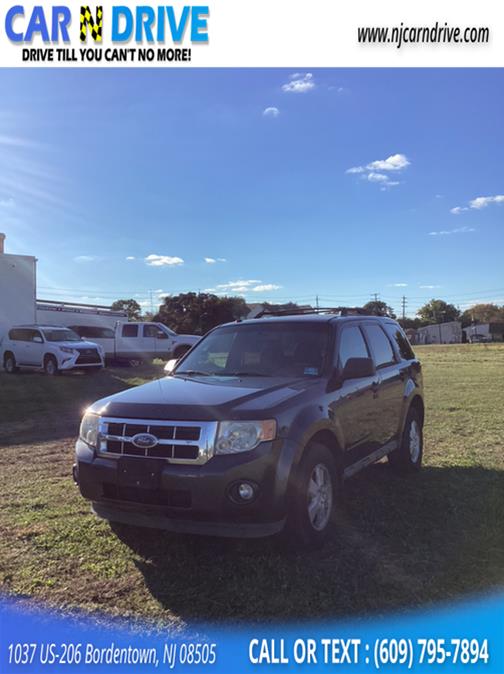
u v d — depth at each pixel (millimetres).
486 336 102688
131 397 4070
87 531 4406
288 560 3836
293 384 4305
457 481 5715
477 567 3750
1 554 4004
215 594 3432
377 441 5242
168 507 3592
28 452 7340
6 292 22562
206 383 4426
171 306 56906
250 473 3523
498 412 10227
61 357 18078
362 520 4590
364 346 5445
